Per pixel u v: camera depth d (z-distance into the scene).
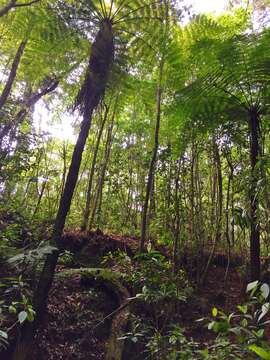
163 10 3.73
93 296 3.82
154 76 4.80
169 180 4.68
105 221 6.84
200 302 3.84
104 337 3.44
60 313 3.53
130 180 6.62
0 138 4.23
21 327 2.78
